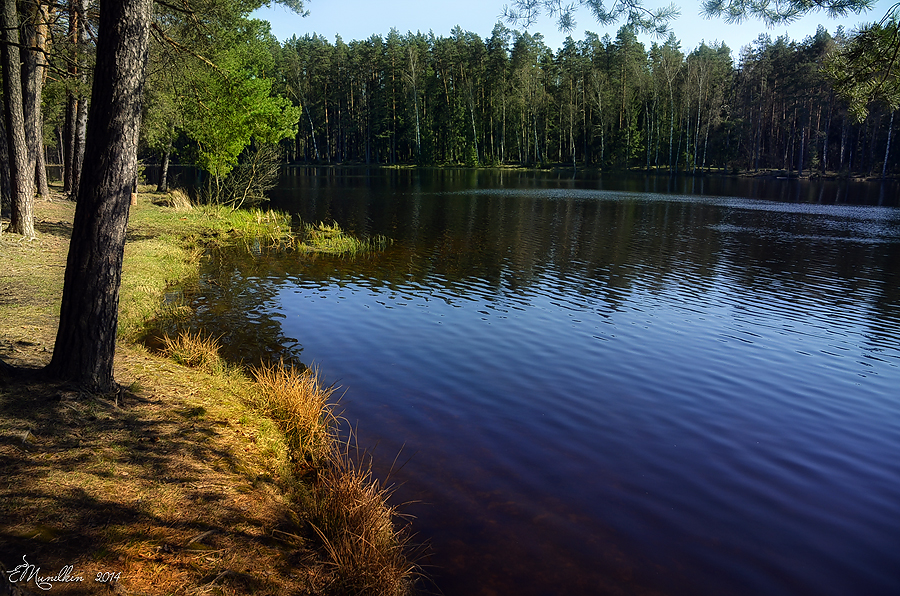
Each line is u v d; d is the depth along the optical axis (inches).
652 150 2989.7
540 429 279.3
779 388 345.7
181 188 1469.0
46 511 146.8
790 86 2529.5
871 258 778.8
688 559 186.5
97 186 213.2
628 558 185.5
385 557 166.9
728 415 306.2
